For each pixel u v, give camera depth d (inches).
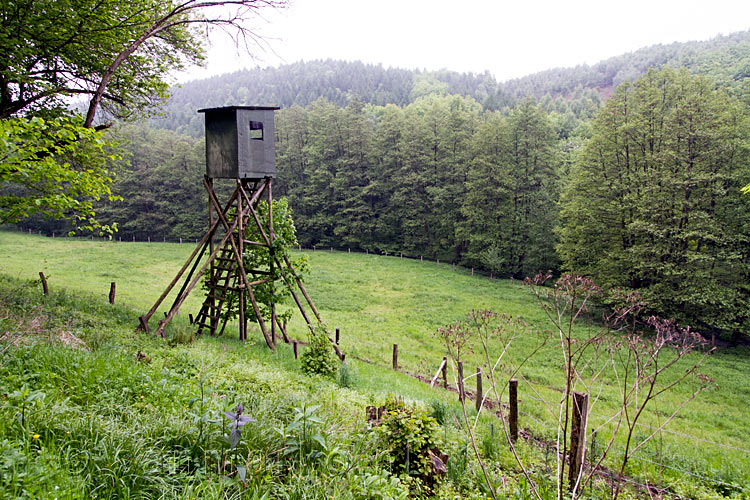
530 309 1217.4
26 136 292.4
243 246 595.8
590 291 171.6
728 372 795.4
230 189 2672.2
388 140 2442.2
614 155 1256.2
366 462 182.4
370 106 5027.1
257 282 577.9
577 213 1301.7
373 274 1732.3
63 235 2746.1
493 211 1809.8
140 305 801.6
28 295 513.3
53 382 209.3
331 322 1053.8
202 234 2625.5
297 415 183.8
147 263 1754.4
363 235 2427.4
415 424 213.0
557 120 3284.9
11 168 284.0
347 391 361.1
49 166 303.3
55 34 461.4
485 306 1266.0
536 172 1763.0
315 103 3073.3
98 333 382.9
